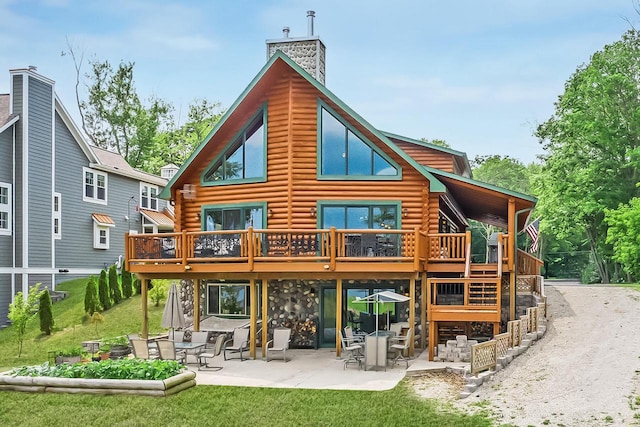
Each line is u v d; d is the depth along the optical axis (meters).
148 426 11.45
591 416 11.02
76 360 17.23
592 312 20.34
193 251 18.69
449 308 16.59
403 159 19.81
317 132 19.95
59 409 12.41
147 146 58.22
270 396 13.05
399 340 17.00
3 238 28.75
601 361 14.27
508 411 11.61
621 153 38.75
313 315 19.88
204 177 21.41
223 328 19.14
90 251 34.72
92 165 34.84
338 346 17.80
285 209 19.89
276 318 19.98
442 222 25.19
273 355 18.11
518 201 20.09
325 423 11.41
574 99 39.69
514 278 19.48
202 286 21.61
